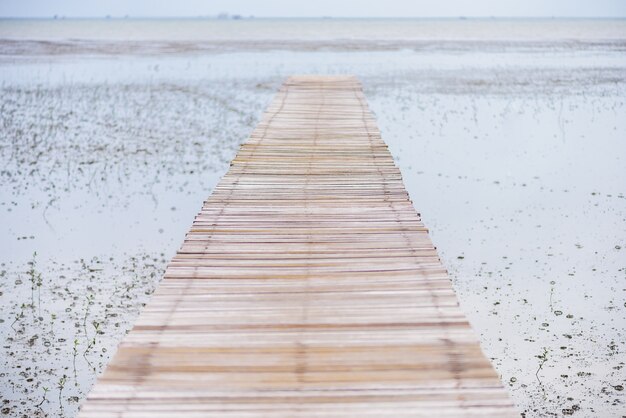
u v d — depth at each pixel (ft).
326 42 139.64
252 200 14.94
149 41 144.05
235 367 8.00
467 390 7.47
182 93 58.34
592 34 180.96
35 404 13.82
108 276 20.25
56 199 27.91
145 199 27.84
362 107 29.50
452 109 49.19
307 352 8.32
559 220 24.76
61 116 47.26
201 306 9.59
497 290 19.02
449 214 25.64
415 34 188.75
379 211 14.06
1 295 18.85
